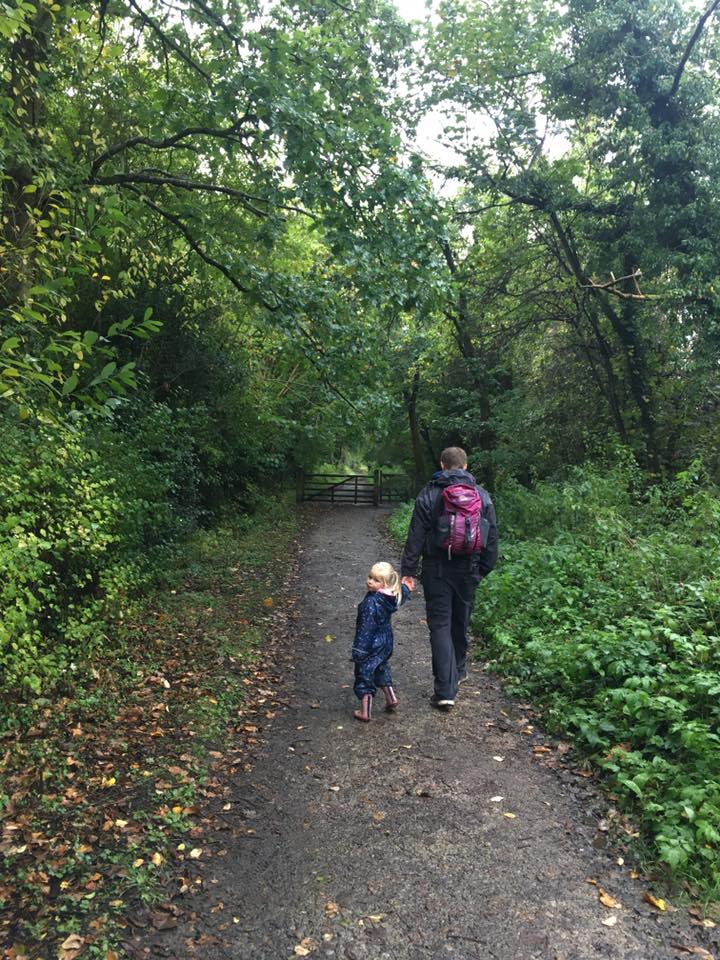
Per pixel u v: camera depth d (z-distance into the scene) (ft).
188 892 9.66
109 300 34.50
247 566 35.70
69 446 17.52
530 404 55.16
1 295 19.19
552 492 38.96
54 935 8.70
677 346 42.60
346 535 54.24
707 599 17.98
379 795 12.50
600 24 41.11
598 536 27.78
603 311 48.73
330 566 39.04
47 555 17.60
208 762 13.80
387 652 16.31
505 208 52.65
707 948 8.55
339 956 8.47
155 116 33.65
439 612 16.60
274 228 31.65
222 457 45.06
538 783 12.90
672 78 41.91
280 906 9.40
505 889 9.74
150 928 8.92
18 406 12.89
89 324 34.55
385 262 30.19
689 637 16.69
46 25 25.22
